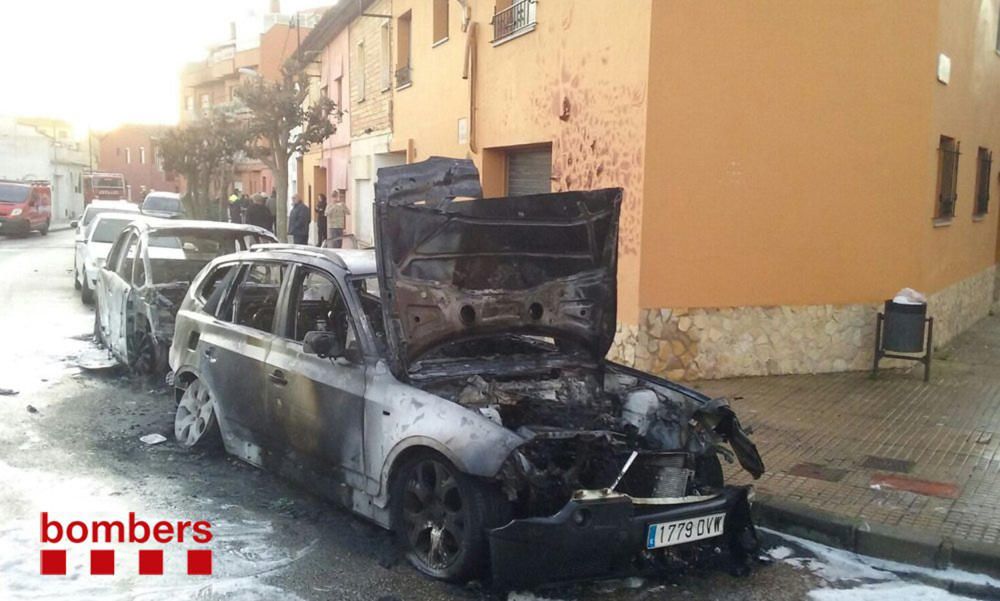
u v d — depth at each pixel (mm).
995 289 15570
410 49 17875
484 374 5277
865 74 9906
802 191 9836
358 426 5129
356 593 4512
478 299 5203
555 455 4582
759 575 4945
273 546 5098
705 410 5102
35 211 36656
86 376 9570
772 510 5723
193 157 30297
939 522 5469
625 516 4352
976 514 5621
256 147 20766
